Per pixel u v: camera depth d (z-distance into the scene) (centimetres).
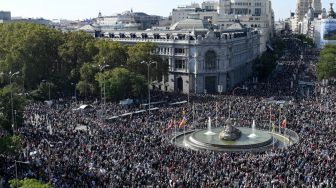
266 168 8119
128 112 13400
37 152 8481
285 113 13238
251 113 13425
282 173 7856
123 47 18125
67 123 11462
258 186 7262
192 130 12031
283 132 11700
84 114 12962
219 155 9006
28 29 18975
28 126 11106
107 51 17512
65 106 14462
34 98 15800
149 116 12938
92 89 15862
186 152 9188
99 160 8288
